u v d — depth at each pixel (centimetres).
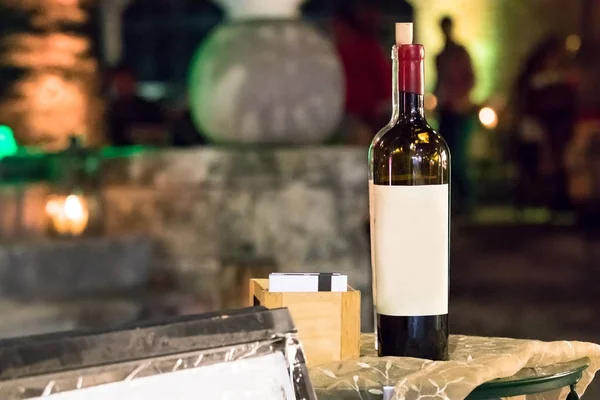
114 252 451
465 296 612
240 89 472
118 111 621
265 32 478
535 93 933
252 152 460
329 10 927
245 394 102
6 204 455
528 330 526
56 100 583
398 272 135
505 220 907
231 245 457
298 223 454
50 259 438
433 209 134
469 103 872
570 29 1025
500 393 128
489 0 1055
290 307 134
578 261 720
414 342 134
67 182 467
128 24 891
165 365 98
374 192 138
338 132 537
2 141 536
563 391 144
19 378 91
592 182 894
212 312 105
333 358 135
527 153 937
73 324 414
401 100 138
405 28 138
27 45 582
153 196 463
